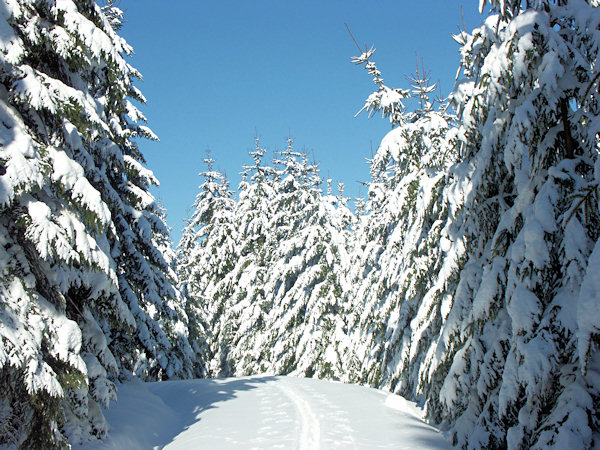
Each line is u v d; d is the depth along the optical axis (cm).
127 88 1248
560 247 564
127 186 1475
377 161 1422
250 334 2969
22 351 599
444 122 1301
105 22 1029
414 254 1261
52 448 645
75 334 704
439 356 869
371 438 862
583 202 553
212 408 1192
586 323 466
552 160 636
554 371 553
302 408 1130
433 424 996
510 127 645
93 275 824
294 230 2558
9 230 691
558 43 591
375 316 1567
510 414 626
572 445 488
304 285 2309
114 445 792
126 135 1519
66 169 731
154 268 1603
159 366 2125
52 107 710
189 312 2783
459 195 835
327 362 2184
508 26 636
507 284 646
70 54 820
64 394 707
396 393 1397
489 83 677
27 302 648
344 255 2278
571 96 608
